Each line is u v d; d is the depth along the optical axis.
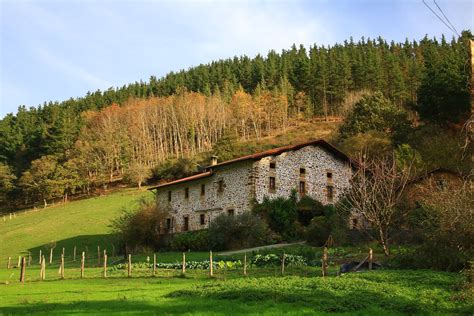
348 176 50.75
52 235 66.19
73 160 101.75
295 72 147.88
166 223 52.69
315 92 135.25
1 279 28.52
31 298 18.00
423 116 66.94
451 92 62.25
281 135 116.62
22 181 98.62
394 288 15.84
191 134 123.31
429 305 13.50
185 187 52.25
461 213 20.80
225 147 92.81
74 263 45.00
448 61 69.25
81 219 74.19
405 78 119.12
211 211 48.19
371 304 13.82
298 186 47.19
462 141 23.84
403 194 33.38
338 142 71.69
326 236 37.28
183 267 25.78
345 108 108.62
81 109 153.12
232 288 17.16
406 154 46.03
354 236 36.06
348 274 19.64
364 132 65.25
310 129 118.19
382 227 29.05
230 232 40.94
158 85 165.62
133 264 32.69
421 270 19.86
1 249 61.12
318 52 161.88
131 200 83.56
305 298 14.68
